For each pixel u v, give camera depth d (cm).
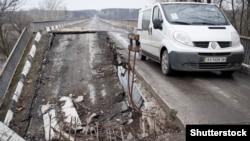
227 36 656
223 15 753
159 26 745
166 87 611
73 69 809
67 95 623
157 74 742
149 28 838
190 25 691
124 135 435
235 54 648
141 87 640
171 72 702
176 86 620
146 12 909
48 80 722
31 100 592
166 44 690
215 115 446
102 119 511
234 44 659
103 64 857
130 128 463
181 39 653
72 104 568
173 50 657
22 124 497
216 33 657
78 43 1166
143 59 972
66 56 953
